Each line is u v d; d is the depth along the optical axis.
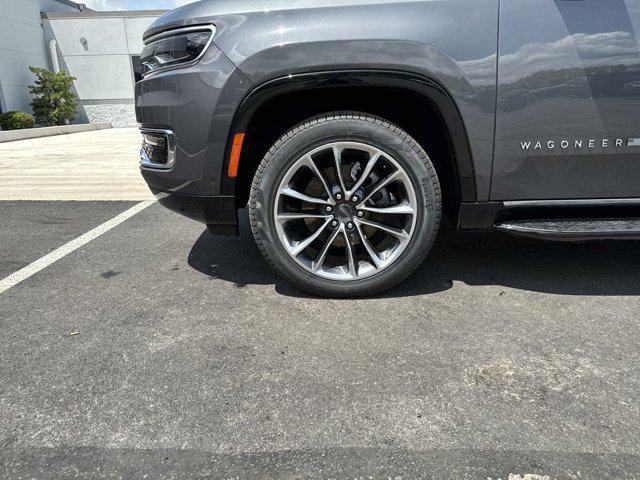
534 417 1.53
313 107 2.32
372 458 1.37
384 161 2.21
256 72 2.07
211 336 2.05
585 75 2.06
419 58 2.03
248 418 1.54
